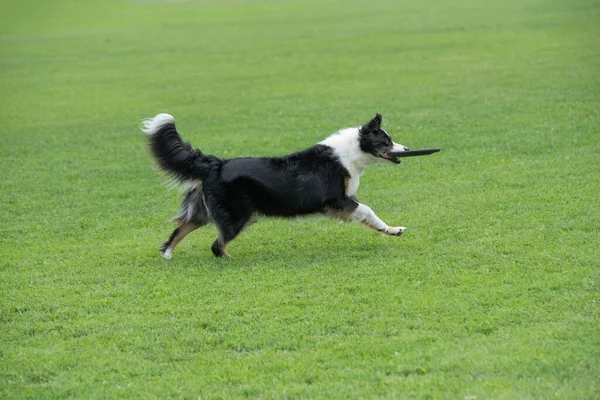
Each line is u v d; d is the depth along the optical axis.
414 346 6.41
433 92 18.34
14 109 19.56
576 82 17.70
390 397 5.61
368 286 7.78
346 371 6.05
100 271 8.73
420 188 11.34
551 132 13.69
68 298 7.96
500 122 14.86
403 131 14.89
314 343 6.62
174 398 5.84
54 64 26.73
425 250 8.75
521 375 5.79
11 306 7.79
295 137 15.09
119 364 6.44
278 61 24.88
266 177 8.77
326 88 20.02
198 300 7.71
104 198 11.94
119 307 7.66
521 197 10.37
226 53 27.31
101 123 17.59
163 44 30.50
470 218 9.76
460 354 6.18
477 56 22.66
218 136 15.62
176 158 8.75
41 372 6.36
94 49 29.97
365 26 31.77
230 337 6.83
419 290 7.57
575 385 5.58
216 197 8.70
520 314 6.84
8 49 30.67
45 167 13.98
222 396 5.81
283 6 42.44
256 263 8.74
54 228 10.53
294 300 7.54
